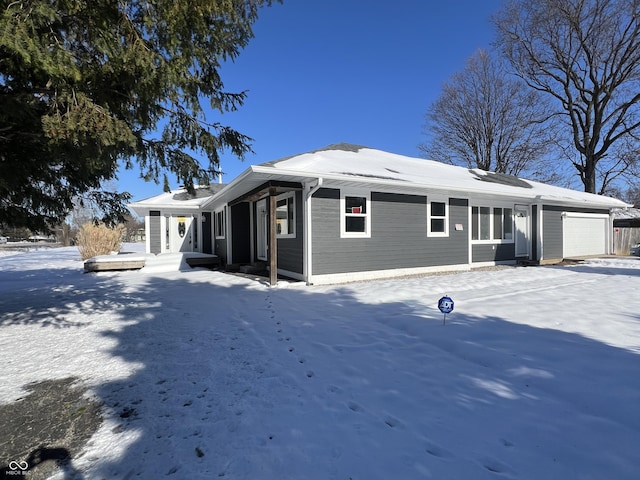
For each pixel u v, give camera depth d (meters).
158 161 4.86
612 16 20.25
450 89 29.58
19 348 4.20
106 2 3.15
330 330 4.77
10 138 3.82
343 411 2.66
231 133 5.00
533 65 24.41
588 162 23.56
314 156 10.44
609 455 2.09
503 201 12.95
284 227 10.35
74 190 5.75
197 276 10.84
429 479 1.91
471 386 3.03
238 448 2.23
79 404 2.87
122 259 12.24
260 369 3.49
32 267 14.59
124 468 2.08
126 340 4.48
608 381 3.04
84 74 3.34
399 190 9.86
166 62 3.64
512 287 7.89
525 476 1.93
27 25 2.76
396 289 7.68
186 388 3.12
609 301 6.26
